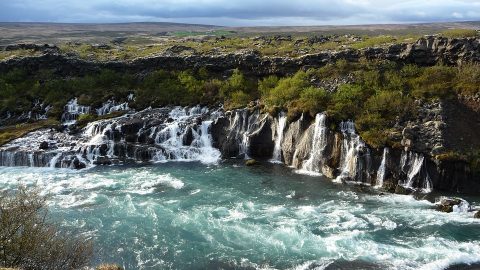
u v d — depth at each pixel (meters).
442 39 77.06
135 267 39.81
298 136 71.25
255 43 123.81
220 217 50.66
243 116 78.44
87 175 66.56
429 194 57.03
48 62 107.38
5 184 62.06
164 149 75.81
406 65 77.88
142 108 91.25
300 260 41.09
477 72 69.25
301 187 60.88
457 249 42.84
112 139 79.56
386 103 68.31
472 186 57.12
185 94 92.25
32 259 30.78
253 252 42.69
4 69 106.31
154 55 107.88
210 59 100.06
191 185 61.84
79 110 93.19
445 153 58.12
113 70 105.50
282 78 89.19
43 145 74.94
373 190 59.38
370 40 97.44
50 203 54.25
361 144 63.12
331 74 82.50
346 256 41.72
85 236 45.25
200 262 40.88
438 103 66.06
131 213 51.47
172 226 48.09
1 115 92.50
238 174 67.00
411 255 41.62
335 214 51.38
